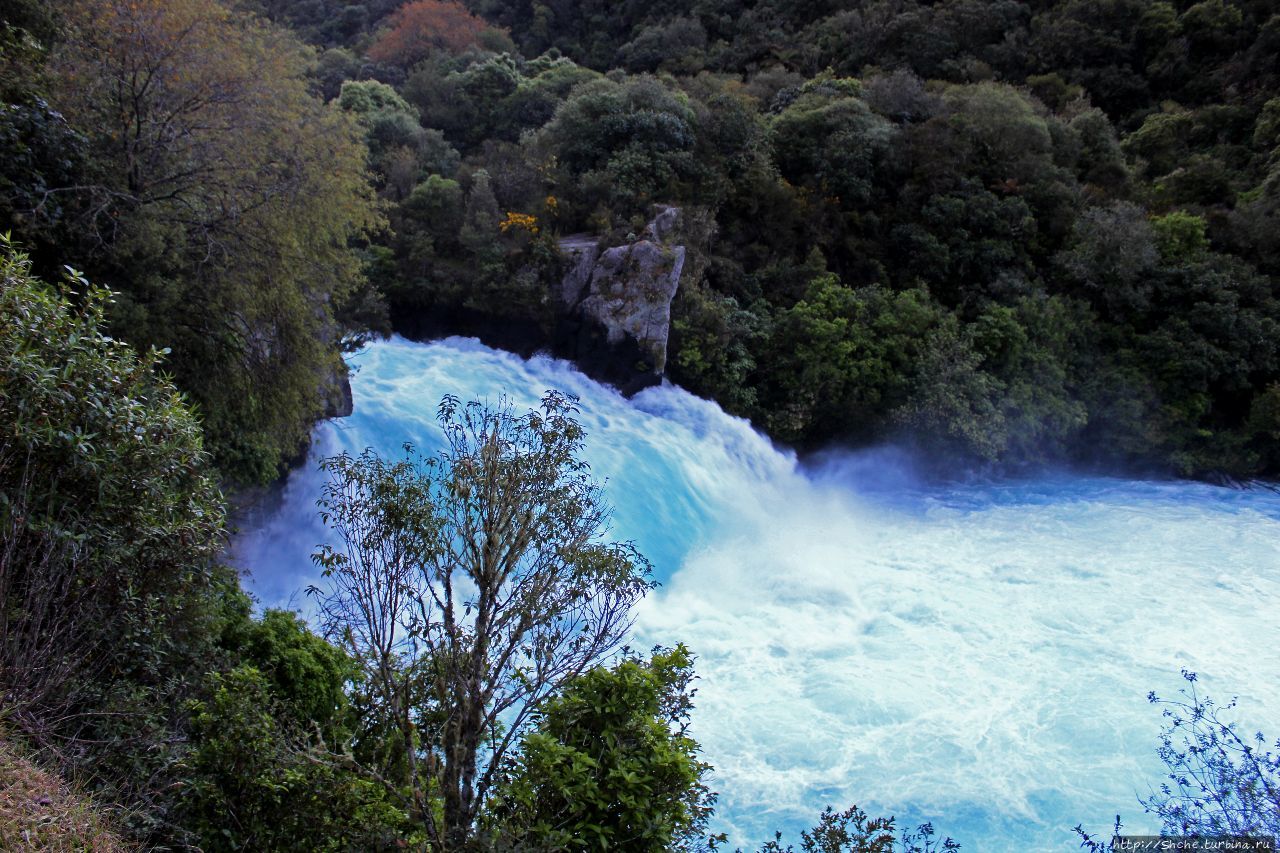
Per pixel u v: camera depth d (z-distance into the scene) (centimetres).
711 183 2764
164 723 674
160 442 757
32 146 1089
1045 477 2584
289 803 601
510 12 4925
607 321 2411
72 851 518
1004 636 1559
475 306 2508
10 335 680
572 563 632
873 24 4100
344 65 4038
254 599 1105
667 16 4544
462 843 554
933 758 1214
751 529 2105
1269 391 2612
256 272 1354
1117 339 2772
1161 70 3828
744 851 1036
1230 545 2016
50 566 650
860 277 2866
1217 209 3056
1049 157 3070
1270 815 682
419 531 606
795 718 1308
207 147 1327
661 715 668
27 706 597
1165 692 1368
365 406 1970
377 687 671
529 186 2727
